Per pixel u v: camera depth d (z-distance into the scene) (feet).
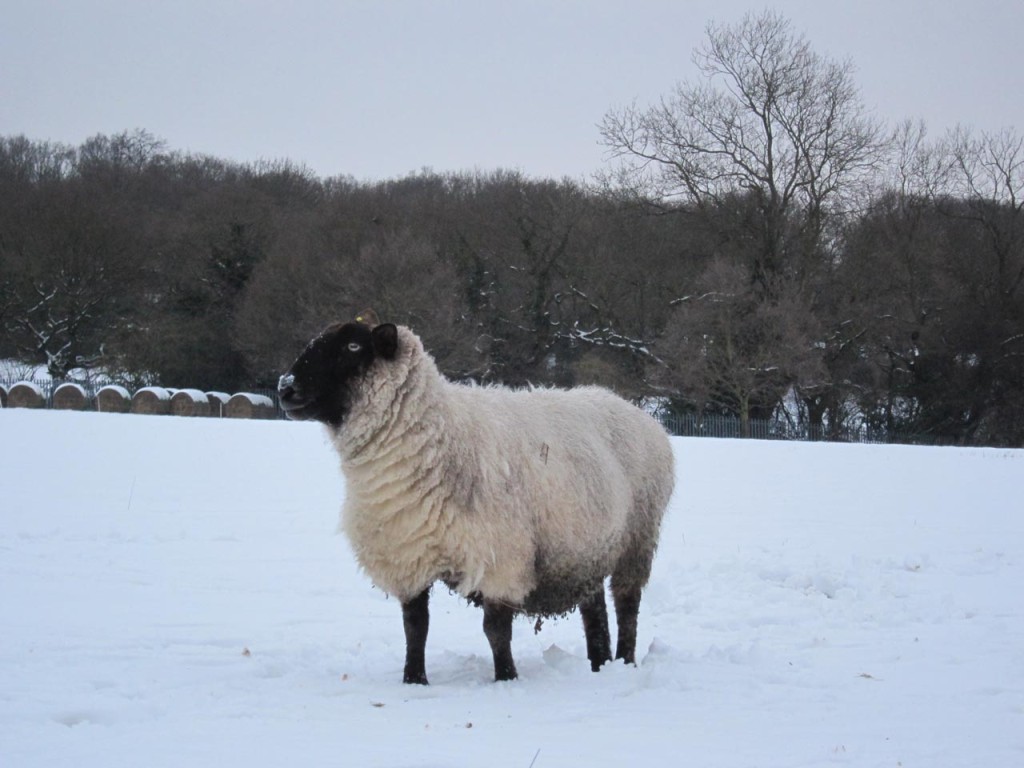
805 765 16.85
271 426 90.84
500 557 22.56
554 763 16.71
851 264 163.84
